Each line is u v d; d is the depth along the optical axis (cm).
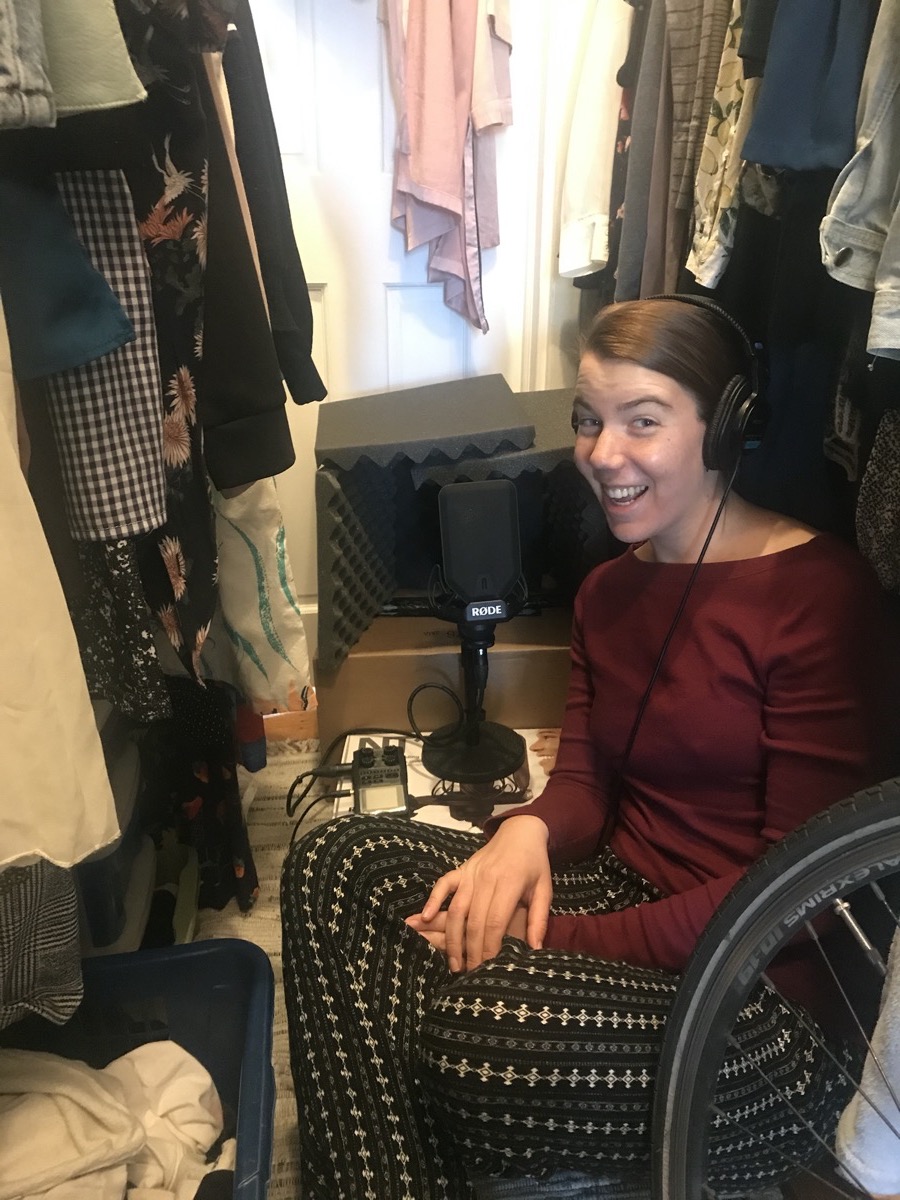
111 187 68
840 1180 77
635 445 81
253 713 136
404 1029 78
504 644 147
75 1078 89
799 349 97
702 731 84
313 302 167
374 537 148
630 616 92
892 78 66
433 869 88
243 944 100
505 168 161
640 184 131
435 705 148
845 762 75
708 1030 63
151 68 71
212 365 94
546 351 174
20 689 53
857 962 76
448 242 160
